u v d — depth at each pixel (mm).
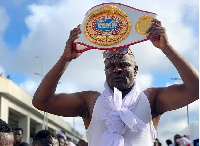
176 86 2793
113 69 2785
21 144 7645
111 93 2807
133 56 2869
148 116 2740
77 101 3000
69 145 8844
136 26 2762
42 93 2840
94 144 2723
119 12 2816
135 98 2756
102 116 2697
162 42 2607
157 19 2688
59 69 2811
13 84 29344
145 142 2643
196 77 2584
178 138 6734
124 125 2654
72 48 2832
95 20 2844
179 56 2607
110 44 2766
